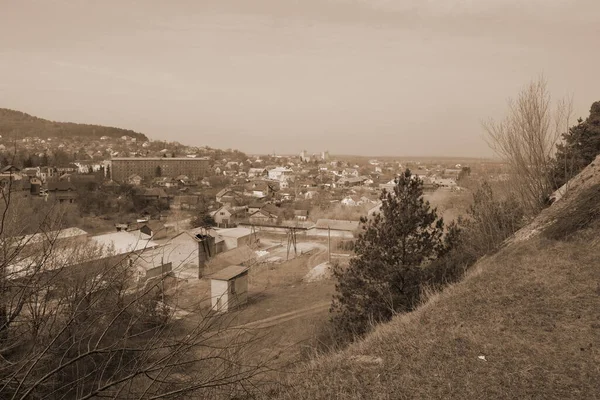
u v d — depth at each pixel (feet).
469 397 17.10
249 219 249.75
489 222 53.47
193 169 485.15
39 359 12.38
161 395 12.47
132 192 276.00
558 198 51.47
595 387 16.96
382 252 44.65
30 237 14.61
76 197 226.58
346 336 40.91
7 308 13.56
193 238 121.08
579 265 30.25
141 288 15.02
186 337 13.62
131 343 13.48
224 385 14.05
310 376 20.58
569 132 64.80
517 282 29.50
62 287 14.07
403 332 24.59
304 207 292.20
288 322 74.69
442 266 46.78
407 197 45.44
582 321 22.52
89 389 12.84
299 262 146.92
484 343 21.53
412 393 17.85
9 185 14.43
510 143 59.41
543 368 18.66
